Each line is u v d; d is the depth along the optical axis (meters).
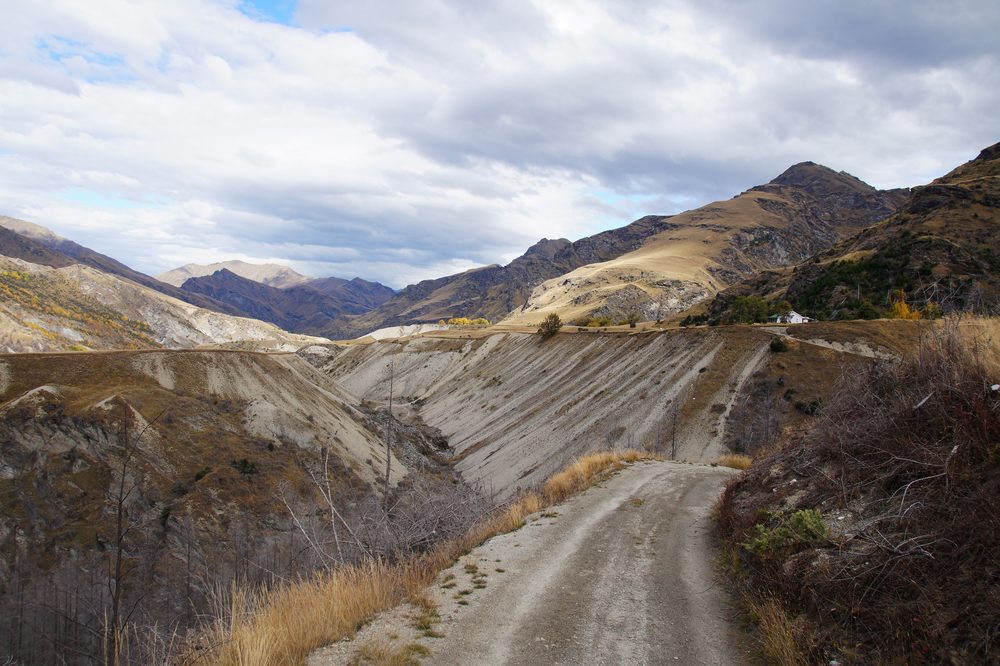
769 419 56.66
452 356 144.25
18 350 158.75
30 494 42.94
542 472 60.16
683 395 66.00
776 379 62.91
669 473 20.45
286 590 7.80
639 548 11.09
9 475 44.06
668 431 60.84
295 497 46.84
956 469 6.83
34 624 29.69
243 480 48.41
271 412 59.31
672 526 12.89
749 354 69.25
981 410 7.03
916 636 5.59
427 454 78.25
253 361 70.44
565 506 14.97
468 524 13.09
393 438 76.19
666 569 9.82
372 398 139.38
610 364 86.00
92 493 43.38
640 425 63.78
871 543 7.02
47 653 27.19
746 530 10.07
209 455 50.62
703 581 9.23
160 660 6.85
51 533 40.19
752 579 8.59
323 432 62.09
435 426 99.38
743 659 6.54
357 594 7.50
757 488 12.04
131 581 34.03
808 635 6.50
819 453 10.50
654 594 8.58
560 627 7.21
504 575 9.23
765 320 96.56
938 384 8.10
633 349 86.75
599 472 20.73
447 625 7.10
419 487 12.55
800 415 56.16
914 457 7.66
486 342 141.38
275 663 5.71
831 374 61.22
